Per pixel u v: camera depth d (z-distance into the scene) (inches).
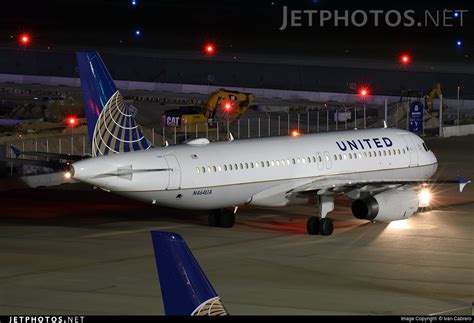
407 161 5329.7
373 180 4704.7
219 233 4616.1
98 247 4237.2
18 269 3767.2
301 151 4867.1
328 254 4101.9
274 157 4739.2
